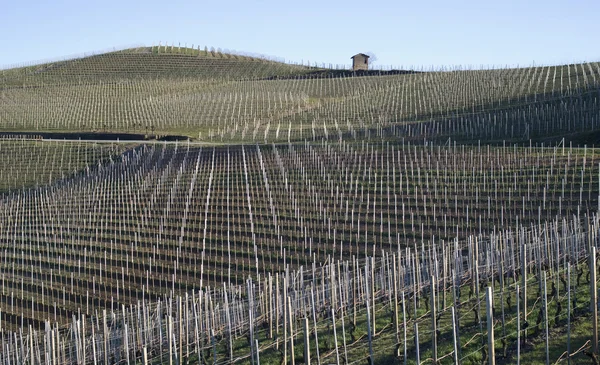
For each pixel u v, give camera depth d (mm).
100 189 53000
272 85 117375
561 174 40469
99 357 24203
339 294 23625
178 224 42594
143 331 24812
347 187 44750
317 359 18906
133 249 39406
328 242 36594
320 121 84188
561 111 67688
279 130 79625
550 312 19797
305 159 53281
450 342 18953
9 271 38844
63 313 32969
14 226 46656
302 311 23906
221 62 150750
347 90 106875
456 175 43469
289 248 36531
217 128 84500
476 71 108125
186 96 109562
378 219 38750
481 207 38281
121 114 98062
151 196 48656
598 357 16125
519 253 25125
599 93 74000
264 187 47062
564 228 25922
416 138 66062
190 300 29906
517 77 97312
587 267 23812
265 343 21750
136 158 63219
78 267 37844
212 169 53812
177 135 78000
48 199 51094
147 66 147250
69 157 68062
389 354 18844
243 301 26031
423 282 24391
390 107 88062
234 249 37531
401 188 43062
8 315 33656
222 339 23078
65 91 120500
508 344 18156
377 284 25391
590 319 18844
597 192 37156
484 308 21016
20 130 90500
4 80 142250
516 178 41156
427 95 92375
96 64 151000
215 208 44406
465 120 71438
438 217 37750
